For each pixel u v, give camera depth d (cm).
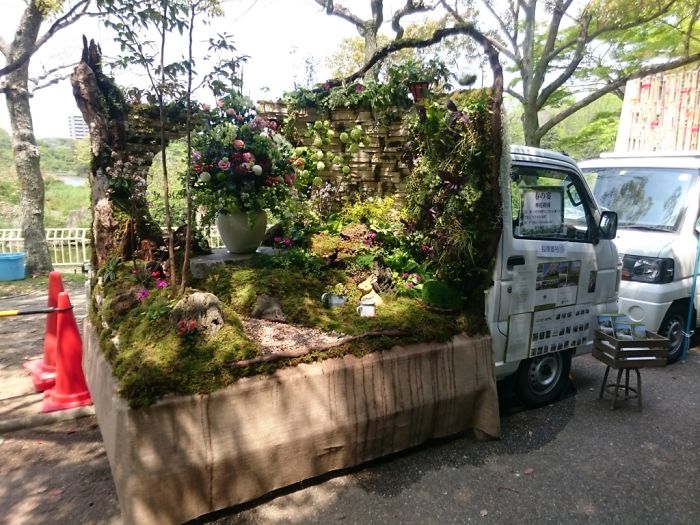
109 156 402
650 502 272
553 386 394
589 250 383
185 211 430
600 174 612
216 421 233
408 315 320
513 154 344
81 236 1073
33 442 335
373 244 403
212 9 299
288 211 412
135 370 232
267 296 330
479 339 323
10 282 904
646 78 793
